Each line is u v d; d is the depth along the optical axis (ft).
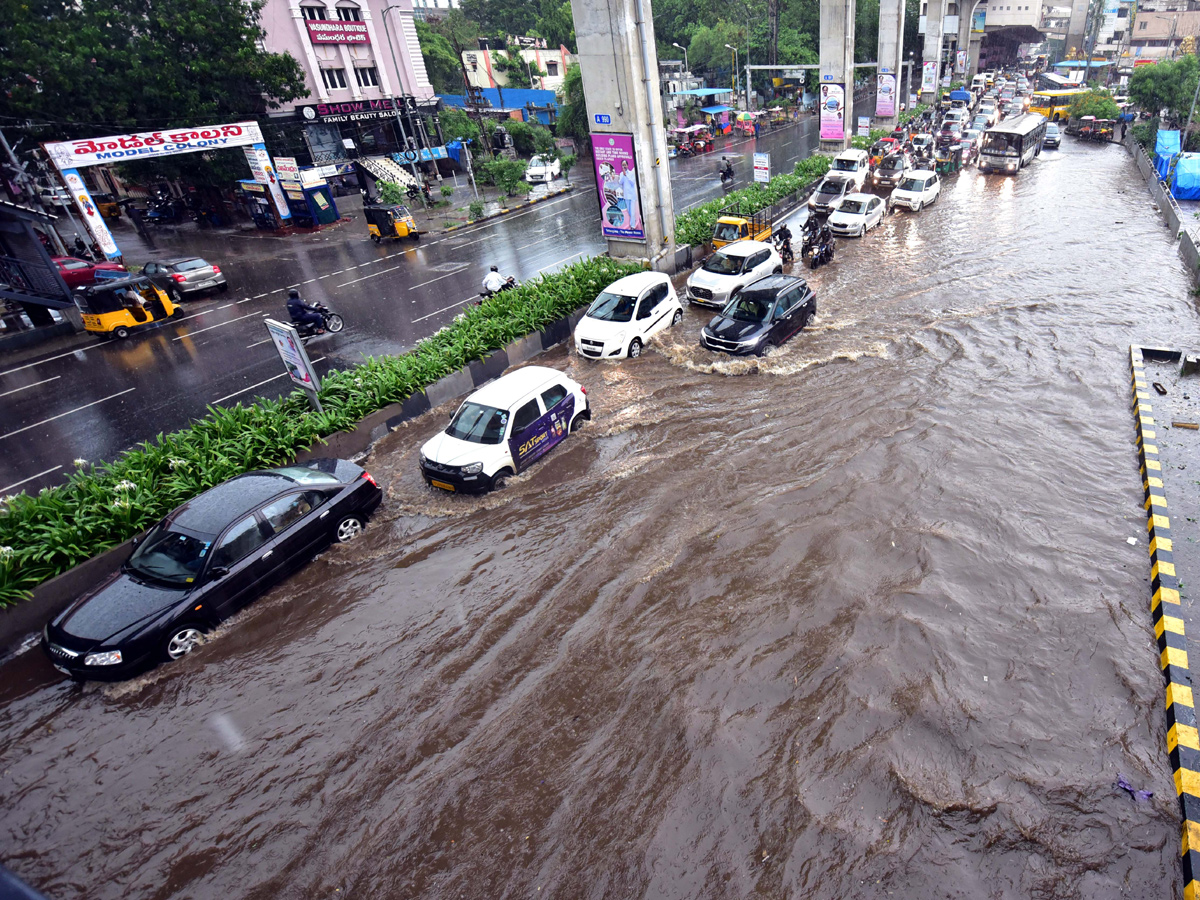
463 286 69.41
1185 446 32.24
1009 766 18.17
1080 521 27.81
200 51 96.02
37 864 17.99
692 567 26.76
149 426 44.37
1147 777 17.78
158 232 114.32
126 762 20.90
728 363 45.50
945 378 41.06
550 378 36.81
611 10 56.18
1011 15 289.12
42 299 61.46
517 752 19.88
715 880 15.99
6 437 44.39
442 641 24.50
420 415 42.37
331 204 110.32
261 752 20.77
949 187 101.96
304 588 28.07
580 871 16.51
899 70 148.05
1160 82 130.21
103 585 25.98
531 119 173.99
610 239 68.03
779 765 18.65
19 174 84.23
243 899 16.74
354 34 120.26
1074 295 53.26
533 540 29.63
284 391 47.75
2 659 25.93
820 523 28.63
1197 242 64.90
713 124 179.83
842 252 72.84
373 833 17.97
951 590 24.47
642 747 19.58
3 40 82.64
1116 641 21.98
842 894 15.47
